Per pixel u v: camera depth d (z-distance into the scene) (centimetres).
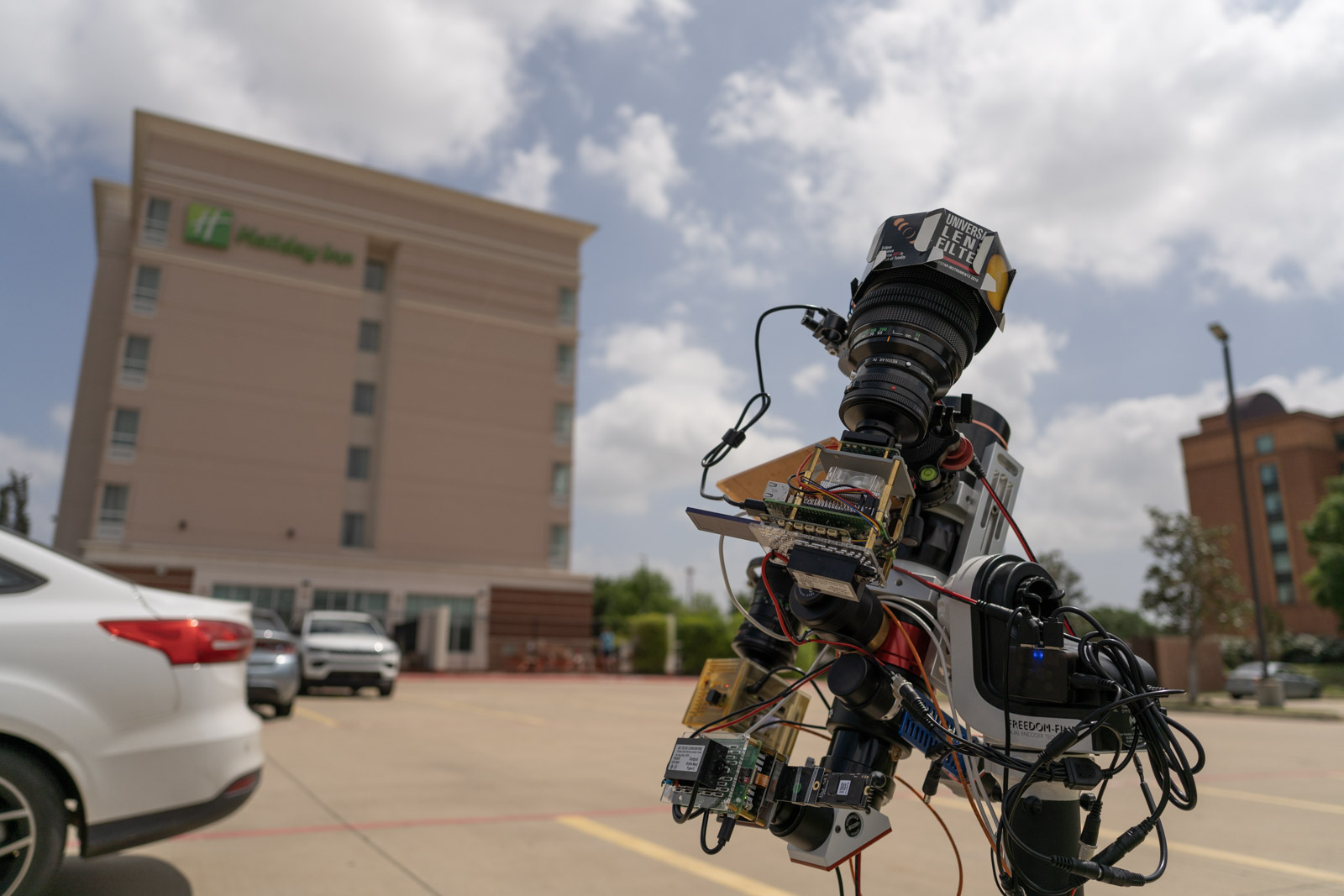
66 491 3150
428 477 3288
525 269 3594
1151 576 2223
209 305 3019
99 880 324
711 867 357
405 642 2948
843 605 136
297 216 3197
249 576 2834
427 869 348
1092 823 163
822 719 704
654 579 6862
